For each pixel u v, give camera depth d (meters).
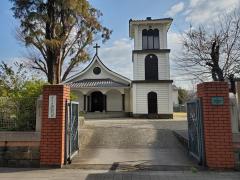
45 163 6.89
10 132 7.19
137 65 23.95
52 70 16.22
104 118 23.08
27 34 15.80
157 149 8.99
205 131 6.73
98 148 9.20
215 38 13.86
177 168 6.67
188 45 15.30
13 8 15.60
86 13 17.03
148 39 24.33
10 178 5.95
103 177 5.99
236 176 5.99
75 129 8.23
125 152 8.57
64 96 7.19
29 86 9.12
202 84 6.89
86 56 19.89
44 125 7.01
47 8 15.71
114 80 26.91
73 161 7.48
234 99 6.89
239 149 6.55
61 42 16.17
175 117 25.31
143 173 6.27
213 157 6.53
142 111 23.34
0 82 9.98
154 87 23.55
